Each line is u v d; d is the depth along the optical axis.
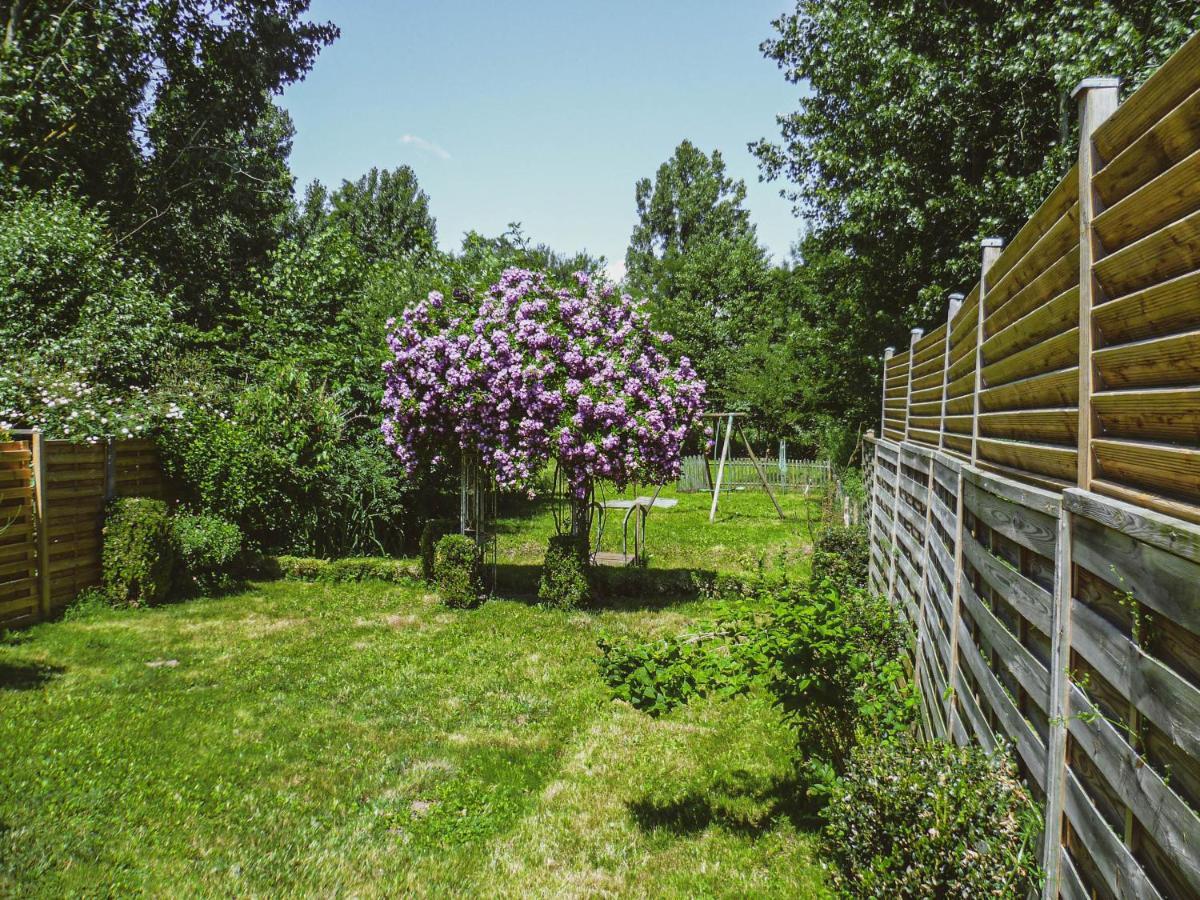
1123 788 1.88
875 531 9.65
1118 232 2.21
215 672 7.50
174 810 4.70
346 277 17.62
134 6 19.38
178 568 10.69
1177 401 1.79
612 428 9.99
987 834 2.77
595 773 5.40
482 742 5.94
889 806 3.21
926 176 16.94
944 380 6.02
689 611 10.15
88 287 13.24
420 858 4.28
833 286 23.25
